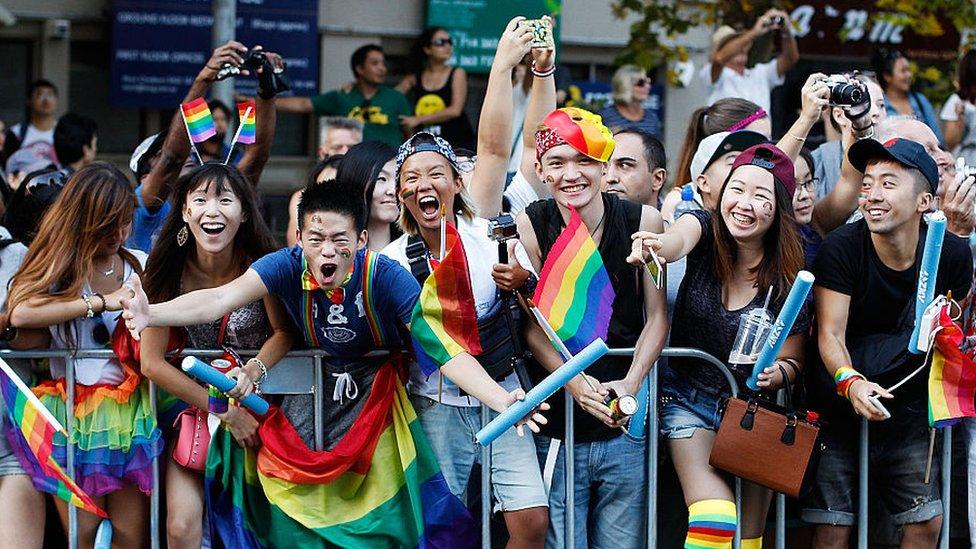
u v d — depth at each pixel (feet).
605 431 24.63
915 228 24.39
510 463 24.27
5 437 24.30
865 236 24.70
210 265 24.41
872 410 23.66
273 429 24.08
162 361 23.75
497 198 25.95
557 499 24.82
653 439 24.81
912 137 28.76
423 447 24.30
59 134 39.24
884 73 42.29
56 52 50.06
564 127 23.58
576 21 55.16
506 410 21.89
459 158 28.43
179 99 50.49
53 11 49.65
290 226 31.12
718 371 24.63
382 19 52.80
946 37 54.75
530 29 25.88
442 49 47.09
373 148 27.71
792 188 24.13
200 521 24.27
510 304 23.95
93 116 50.88
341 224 22.93
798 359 24.64
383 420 24.13
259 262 23.32
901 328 24.77
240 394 23.03
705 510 24.16
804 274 22.48
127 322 21.79
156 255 24.26
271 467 23.95
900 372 24.85
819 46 55.98
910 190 23.95
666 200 29.30
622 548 25.11
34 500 24.31
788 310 22.88
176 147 28.96
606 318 23.40
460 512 24.35
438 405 24.48
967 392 24.38
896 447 25.48
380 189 27.40
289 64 51.24
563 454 24.71
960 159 26.71
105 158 51.01
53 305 23.76
